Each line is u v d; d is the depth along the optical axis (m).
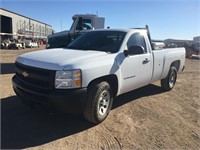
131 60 5.02
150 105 5.82
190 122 4.90
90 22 12.42
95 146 3.67
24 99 4.19
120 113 5.12
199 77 10.93
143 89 7.47
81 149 3.55
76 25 11.91
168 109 5.62
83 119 4.60
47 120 4.48
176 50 7.34
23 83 4.21
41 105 3.93
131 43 5.29
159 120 4.88
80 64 3.93
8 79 7.99
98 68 4.16
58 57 4.20
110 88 4.54
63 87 3.78
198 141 4.09
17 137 3.78
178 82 9.22
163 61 6.43
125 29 5.58
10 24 64.94
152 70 5.91
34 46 44.59
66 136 3.92
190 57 27.59
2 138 3.71
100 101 4.34
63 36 11.05
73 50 4.95
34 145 3.58
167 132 4.34
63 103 3.71
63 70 3.77
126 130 4.29
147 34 5.99
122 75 4.79
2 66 11.95
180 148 3.80
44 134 3.94
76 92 3.79
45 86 3.89
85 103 4.08
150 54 5.76
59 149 3.51
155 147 3.77
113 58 4.59
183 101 6.39
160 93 7.08
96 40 5.37
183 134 4.31
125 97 6.41
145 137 4.08
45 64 3.94
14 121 4.35
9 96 5.81
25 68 4.20
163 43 7.90
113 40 5.18
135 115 5.07
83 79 3.89
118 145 3.75
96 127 4.33
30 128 4.12
